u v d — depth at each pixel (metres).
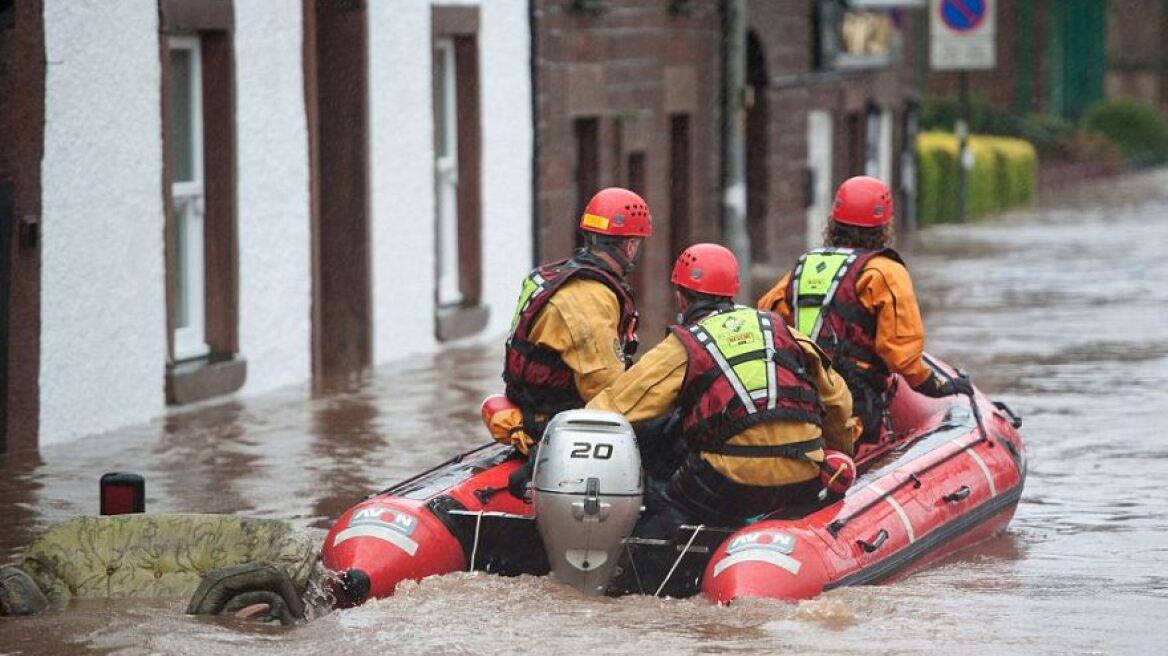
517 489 22.42
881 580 21.78
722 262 21.88
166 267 33.22
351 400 35.59
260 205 36.31
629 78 53.31
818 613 19.92
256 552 20.56
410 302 41.94
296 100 37.50
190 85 34.84
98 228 31.33
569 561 20.64
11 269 29.23
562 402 22.44
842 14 72.38
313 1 37.94
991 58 90.56
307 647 18.66
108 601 20.44
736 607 20.06
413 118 41.78
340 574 20.67
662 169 55.94
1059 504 27.05
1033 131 132.25
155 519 20.83
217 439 31.31
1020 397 36.91
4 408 29.33
